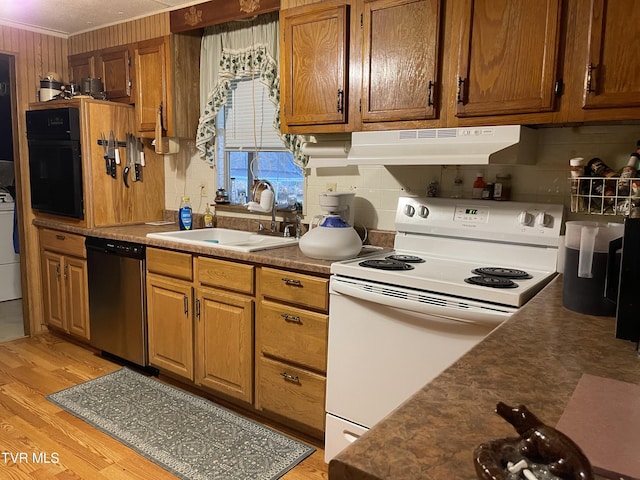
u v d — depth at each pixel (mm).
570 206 2098
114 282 3154
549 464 543
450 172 2439
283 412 2393
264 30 2988
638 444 646
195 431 2432
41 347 3578
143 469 2119
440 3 2043
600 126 2055
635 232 1104
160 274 2902
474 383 861
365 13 2260
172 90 3270
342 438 2133
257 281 2439
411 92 2164
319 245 2250
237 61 3148
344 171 2795
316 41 2445
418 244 2428
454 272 2002
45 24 3619
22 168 3703
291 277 2268
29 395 2785
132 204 3619
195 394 2846
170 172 3766
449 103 2072
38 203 3689
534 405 773
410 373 1893
